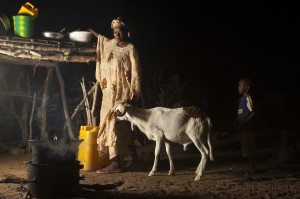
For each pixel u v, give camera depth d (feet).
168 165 32.12
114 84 29.30
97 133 29.94
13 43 28.84
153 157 33.88
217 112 62.03
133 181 24.94
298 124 58.13
